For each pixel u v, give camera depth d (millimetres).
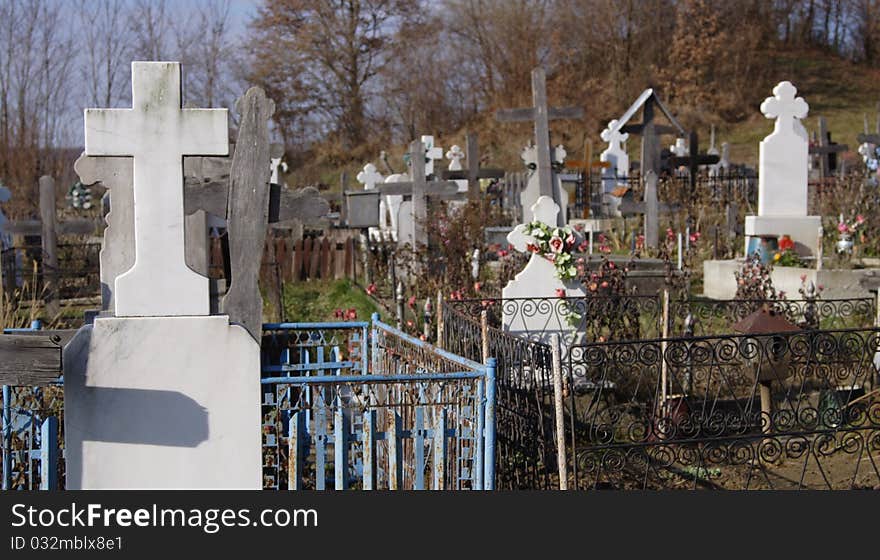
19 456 5277
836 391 7371
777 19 50906
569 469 6648
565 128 41031
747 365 7391
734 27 45625
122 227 7301
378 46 44812
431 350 5965
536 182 13633
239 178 5828
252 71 43781
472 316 8336
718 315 10461
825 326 10547
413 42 44906
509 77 44406
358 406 5273
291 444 5016
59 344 4645
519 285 9359
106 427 4934
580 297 9383
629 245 17672
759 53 46969
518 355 6664
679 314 10664
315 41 43844
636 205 16500
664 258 12391
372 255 15781
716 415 6875
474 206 17016
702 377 8609
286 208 6574
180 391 4980
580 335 9422
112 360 4930
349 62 44469
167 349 4965
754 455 6605
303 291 15609
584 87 43406
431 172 22234
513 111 13383
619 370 8078
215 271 14117
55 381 5000
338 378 5168
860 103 45844
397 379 5203
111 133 4914
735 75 44625
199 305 5016
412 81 45094
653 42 44500
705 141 42125
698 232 16812
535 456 6320
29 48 28266
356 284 15898
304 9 43812
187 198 6320
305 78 44406
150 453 4969
